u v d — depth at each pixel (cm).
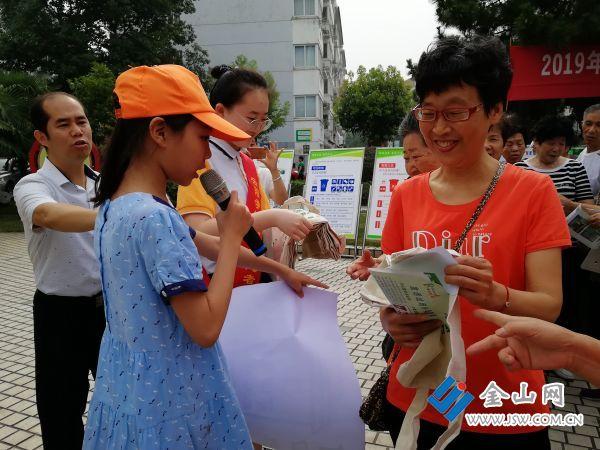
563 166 364
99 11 1700
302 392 162
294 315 172
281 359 165
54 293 213
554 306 122
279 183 300
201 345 122
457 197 141
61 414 216
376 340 427
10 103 1170
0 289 604
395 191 163
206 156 132
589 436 285
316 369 162
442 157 136
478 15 784
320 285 184
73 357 218
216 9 2722
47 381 214
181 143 125
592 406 318
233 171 202
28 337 443
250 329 174
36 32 1592
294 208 209
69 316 216
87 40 1653
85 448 133
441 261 112
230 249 133
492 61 125
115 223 124
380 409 159
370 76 2417
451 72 124
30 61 1658
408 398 146
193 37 2027
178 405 124
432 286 118
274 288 181
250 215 138
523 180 133
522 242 130
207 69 2367
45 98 221
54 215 189
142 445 120
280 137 2736
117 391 126
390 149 762
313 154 816
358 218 776
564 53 693
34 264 217
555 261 127
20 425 298
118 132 129
